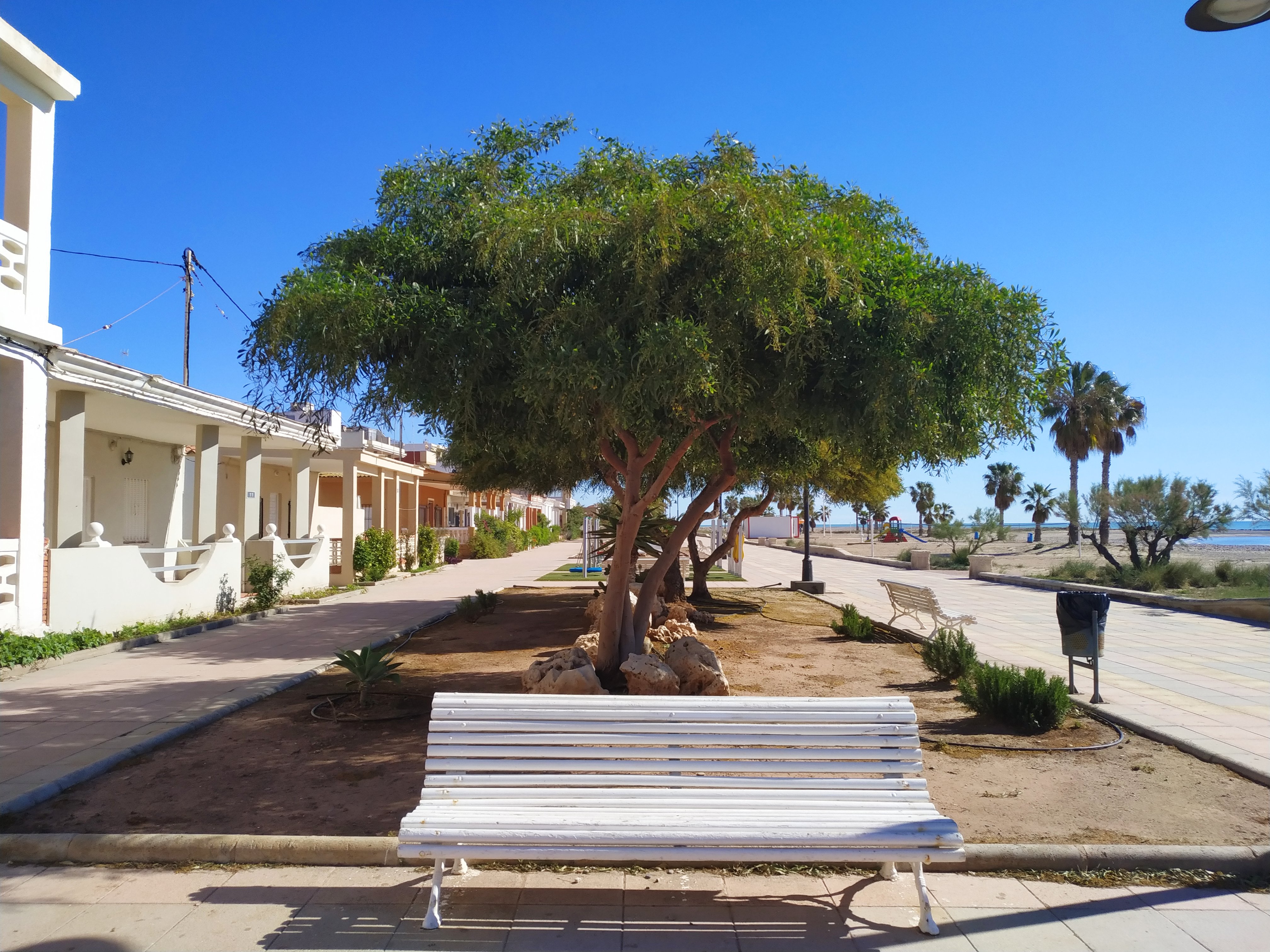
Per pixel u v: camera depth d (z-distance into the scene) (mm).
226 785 5270
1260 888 3947
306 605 16297
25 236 9711
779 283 5672
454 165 7074
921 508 79938
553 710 4008
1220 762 5848
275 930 3502
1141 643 12062
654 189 6129
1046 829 4586
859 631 11766
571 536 72875
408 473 26750
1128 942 3449
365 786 5234
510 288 5871
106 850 4156
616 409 5551
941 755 6070
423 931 3500
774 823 3619
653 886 3945
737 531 17359
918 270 6309
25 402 9672
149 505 17859
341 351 5902
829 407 6273
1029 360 6297
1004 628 14117
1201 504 23750
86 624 10844
